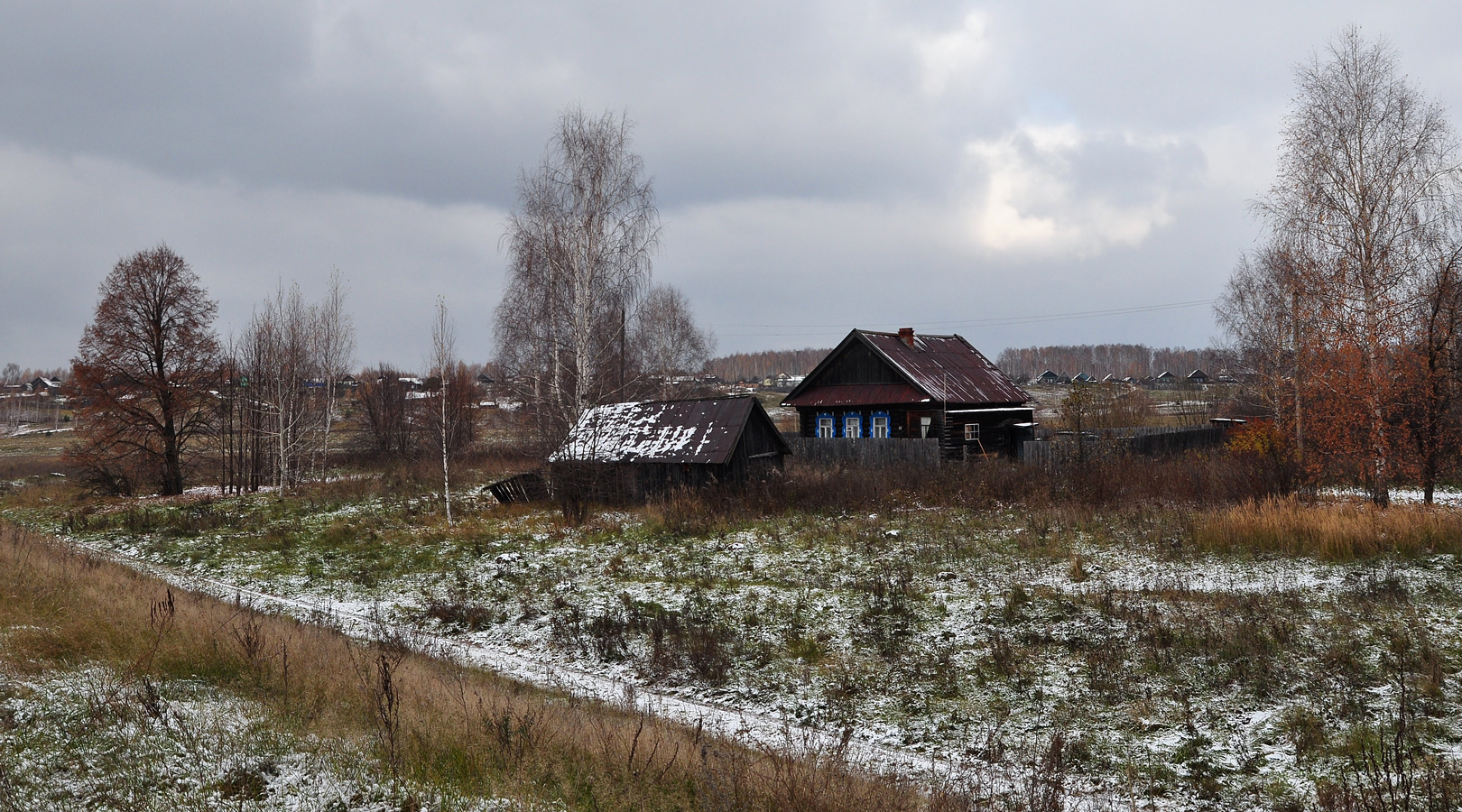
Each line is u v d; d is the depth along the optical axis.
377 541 23.20
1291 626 11.99
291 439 41.06
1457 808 7.26
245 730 8.01
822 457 34.66
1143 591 14.39
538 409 31.17
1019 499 23.59
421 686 9.89
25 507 37.38
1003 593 14.73
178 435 41.44
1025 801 7.81
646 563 18.72
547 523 24.50
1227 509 19.39
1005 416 38.62
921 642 12.78
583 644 13.53
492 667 12.71
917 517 22.31
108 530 28.25
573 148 30.83
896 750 9.55
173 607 11.99
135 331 39.84
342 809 6.50
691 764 7.79
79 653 10.36
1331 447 22.78
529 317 32.59
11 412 113.94
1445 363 20.23
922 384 35.25
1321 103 26.22
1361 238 25.33
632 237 31.27
